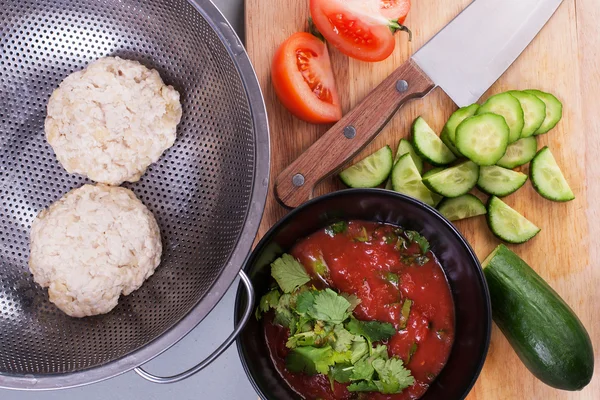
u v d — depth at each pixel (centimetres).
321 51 54
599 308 55
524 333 52
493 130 53
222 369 59
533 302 51
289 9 55
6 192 51
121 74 49
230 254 47
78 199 50
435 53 54
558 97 56
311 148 54
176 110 51
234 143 49
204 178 51
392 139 56
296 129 56
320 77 54
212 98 50
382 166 55
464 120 53
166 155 52
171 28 50
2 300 50
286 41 53
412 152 56
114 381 59
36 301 50
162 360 58
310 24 55
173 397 59
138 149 50
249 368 49
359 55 54
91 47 51
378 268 52
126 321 50
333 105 54
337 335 49
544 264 55
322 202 50
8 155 51
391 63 56
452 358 52
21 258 51
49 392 58
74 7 50
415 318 51
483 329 50
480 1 54
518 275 52
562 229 55
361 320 51
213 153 51
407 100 55
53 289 49
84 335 50
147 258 50
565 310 52
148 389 59
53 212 49
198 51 50
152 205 52
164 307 51
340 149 54
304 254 53
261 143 46
